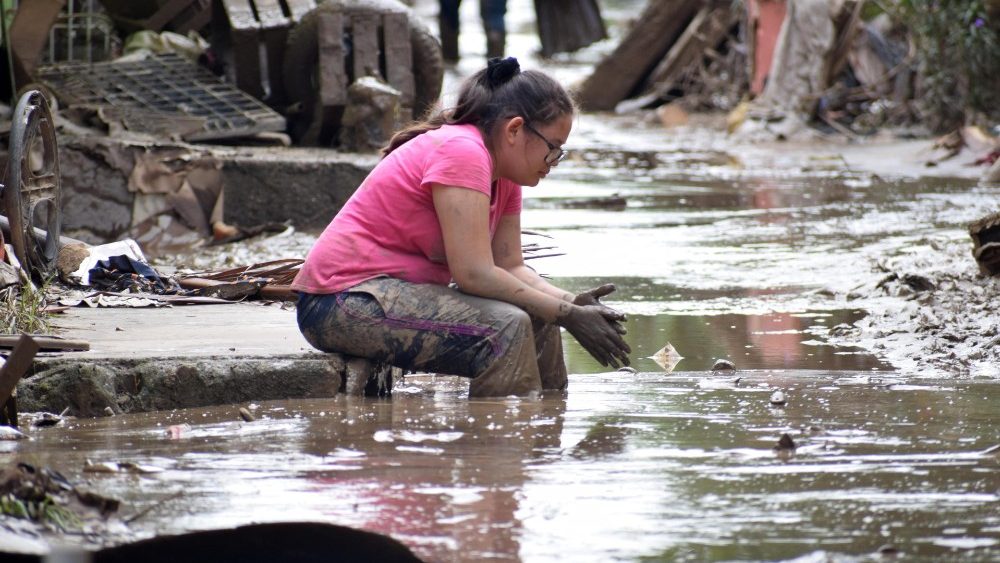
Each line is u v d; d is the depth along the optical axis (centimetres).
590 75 6241
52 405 1259
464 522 862
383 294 1344
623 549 814
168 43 3609
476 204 1318
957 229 2767
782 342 1695
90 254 1898
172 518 859
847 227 2861
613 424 1171
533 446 1083
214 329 1527
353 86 3189
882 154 4488
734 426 1159
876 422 1173
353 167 2941
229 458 1038
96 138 2825
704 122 5662
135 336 1467
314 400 1327
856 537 838
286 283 1847
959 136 4256
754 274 2272
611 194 3588
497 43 7425
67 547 802
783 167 4256
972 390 1334
